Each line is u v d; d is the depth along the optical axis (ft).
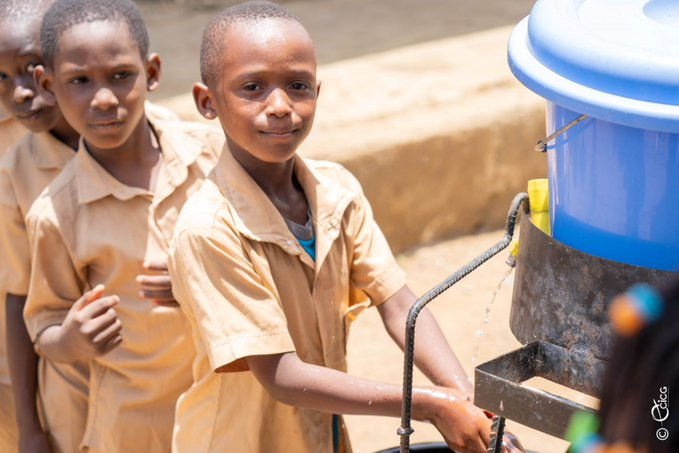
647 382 2.96
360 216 7.59
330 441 7.39
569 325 5.27
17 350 9.05
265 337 6.64
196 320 6.84
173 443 7.47
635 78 4.72
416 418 6.42
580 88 4.88
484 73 20.38
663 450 2.93
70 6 8.29
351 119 18.19
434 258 17.88
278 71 6.68
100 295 7.96
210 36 6.91
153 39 25.18
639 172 5.00
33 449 9.00
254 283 6.75
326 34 25.21
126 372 8.51
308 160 7.85
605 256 5.27
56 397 9.00
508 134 18.80
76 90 8.20
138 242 8.43
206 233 6.72
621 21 5.15
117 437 8.57
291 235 7.00
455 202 18.51
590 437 3.26
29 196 9.09
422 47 22.11
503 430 5.97
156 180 8.64
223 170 7.00
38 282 8.42
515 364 5.40
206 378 7.16
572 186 5.33
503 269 17.48
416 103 18.97
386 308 7.59
